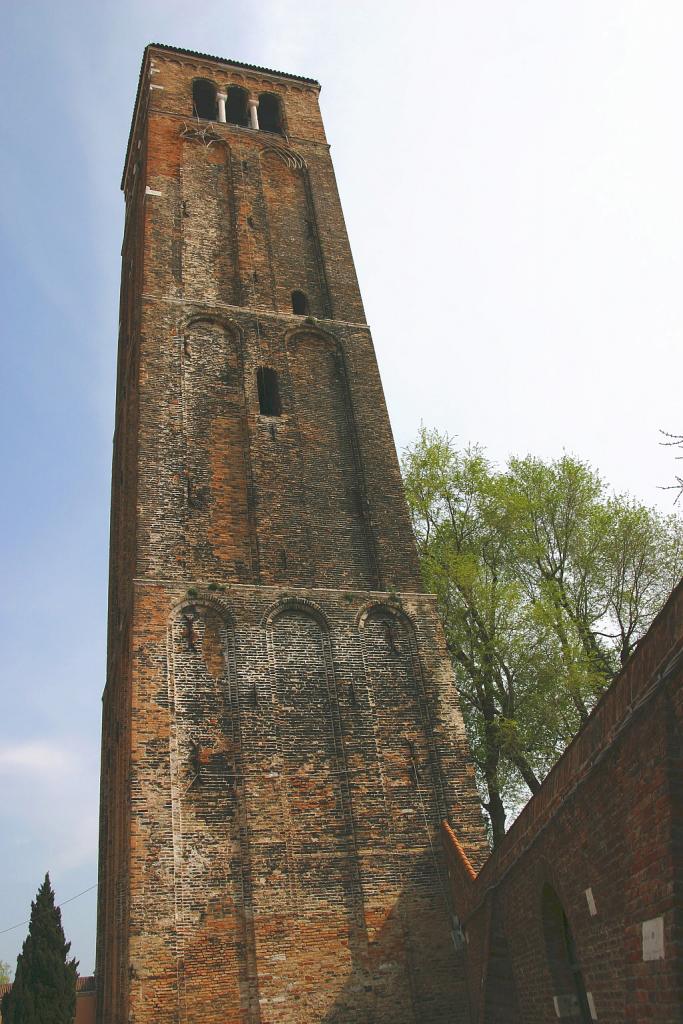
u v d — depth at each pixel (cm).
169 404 2742
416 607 2561
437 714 2386
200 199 3412
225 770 2134
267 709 2248
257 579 2472
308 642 2408
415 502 3491
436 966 2022
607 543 3438
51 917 4259
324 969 1958
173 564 2420
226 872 2006
